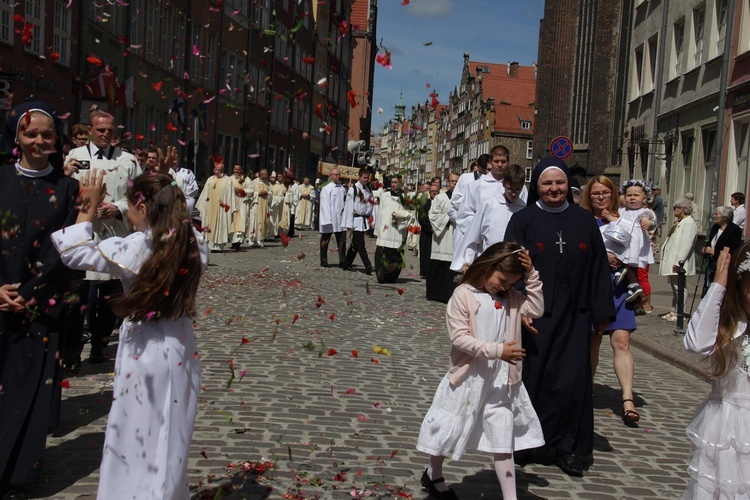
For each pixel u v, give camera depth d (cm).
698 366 1005
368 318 1258
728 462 400
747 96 2225
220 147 3619
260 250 2578
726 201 2342
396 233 1759
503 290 510
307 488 517
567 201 645
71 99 2189
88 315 843
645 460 642
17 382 499
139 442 413
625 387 759
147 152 1059
